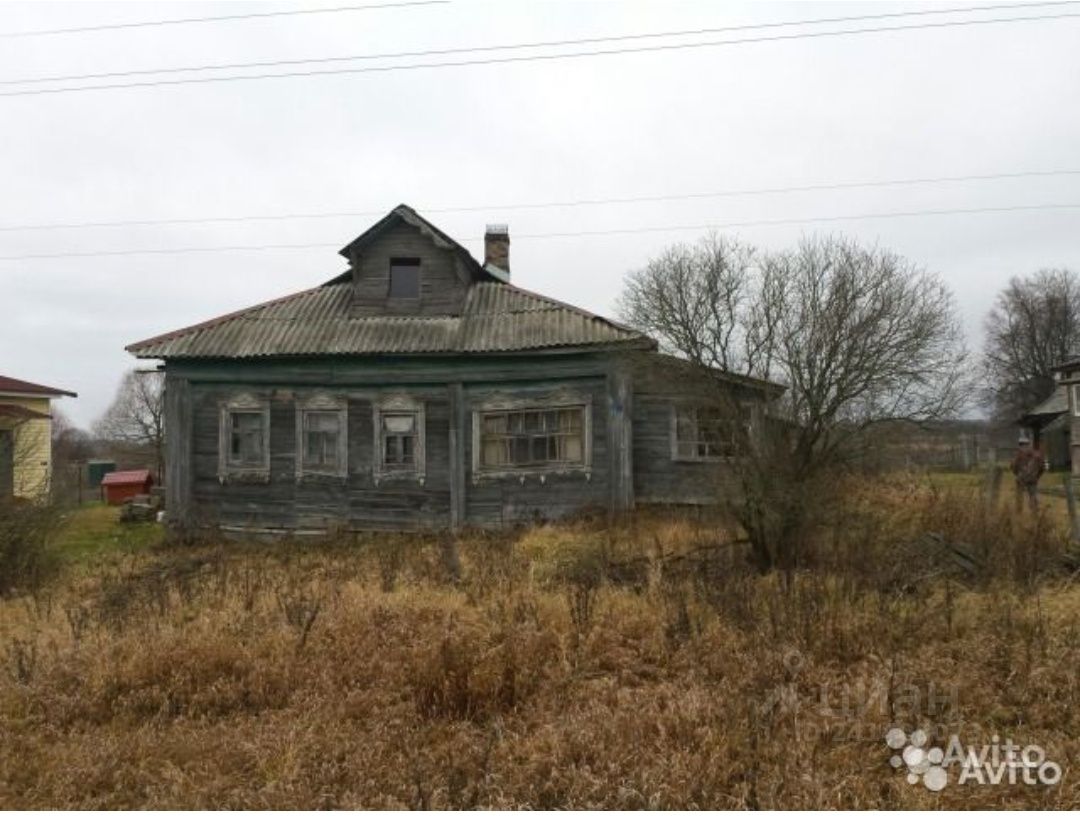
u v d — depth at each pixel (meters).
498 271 21.52
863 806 4.61
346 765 5.27
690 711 5.63
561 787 4.92
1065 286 56.06
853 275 9.74
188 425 16.25
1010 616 7.14
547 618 7.68
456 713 6.16
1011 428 41.00
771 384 9.91
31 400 28.03
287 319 16.98
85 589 10.80
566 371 15.30
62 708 6.25
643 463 15.05
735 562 9.58
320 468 16.03
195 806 4.84
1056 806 4.53
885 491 11.84
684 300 10.38
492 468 15.61
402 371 15.84
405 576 10.12
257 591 9.41
